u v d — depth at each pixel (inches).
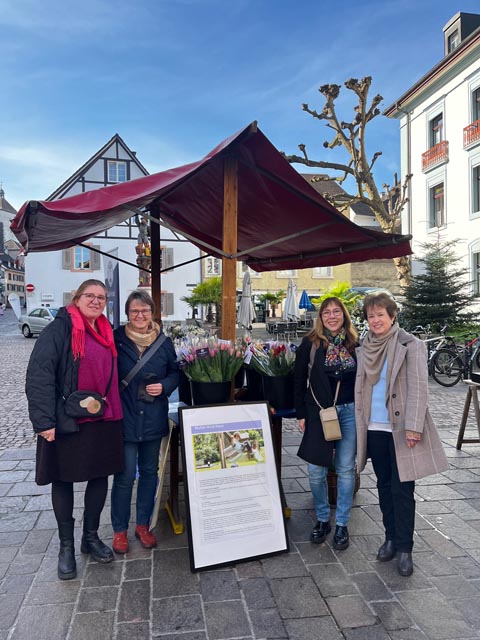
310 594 104.8
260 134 119.7
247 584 108.4
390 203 633.0
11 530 136.6
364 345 120.2
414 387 111.1
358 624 95.0
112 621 96.1
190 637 91.6
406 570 111.6
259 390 140.9
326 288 1320.1
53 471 108.7
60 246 227.3
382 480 119.8
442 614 98.0
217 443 119.5
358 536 131.5
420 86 858.8
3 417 281.3
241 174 147.8
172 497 138.9
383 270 1353.3
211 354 124.5
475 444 216.7
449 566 116.2
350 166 597.0
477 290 741.3
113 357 113.4
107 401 110.0
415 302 576.7
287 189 144.0
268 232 203.2
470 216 769.6
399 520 113.3
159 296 241.4
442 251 650.8
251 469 121.3
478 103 761.0
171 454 137.6
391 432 115.1
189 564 116.6
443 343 399.9
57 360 107.0
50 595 104.9
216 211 195.9
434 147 840.9
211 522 115.6
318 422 123.5
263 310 1152.8
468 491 162.7
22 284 3624.5
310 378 124.6
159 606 100.7
